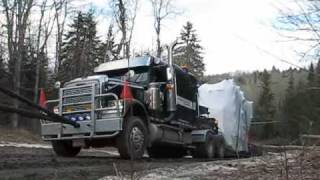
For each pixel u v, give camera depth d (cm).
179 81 1577
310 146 923
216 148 1814
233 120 2162
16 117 3206
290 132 955
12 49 3488
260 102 3017
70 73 4144
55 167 945
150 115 1411
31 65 3869
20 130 2991
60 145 1355
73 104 1309
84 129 1279
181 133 1579
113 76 1498
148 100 1420
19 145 2058
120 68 1480
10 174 789
